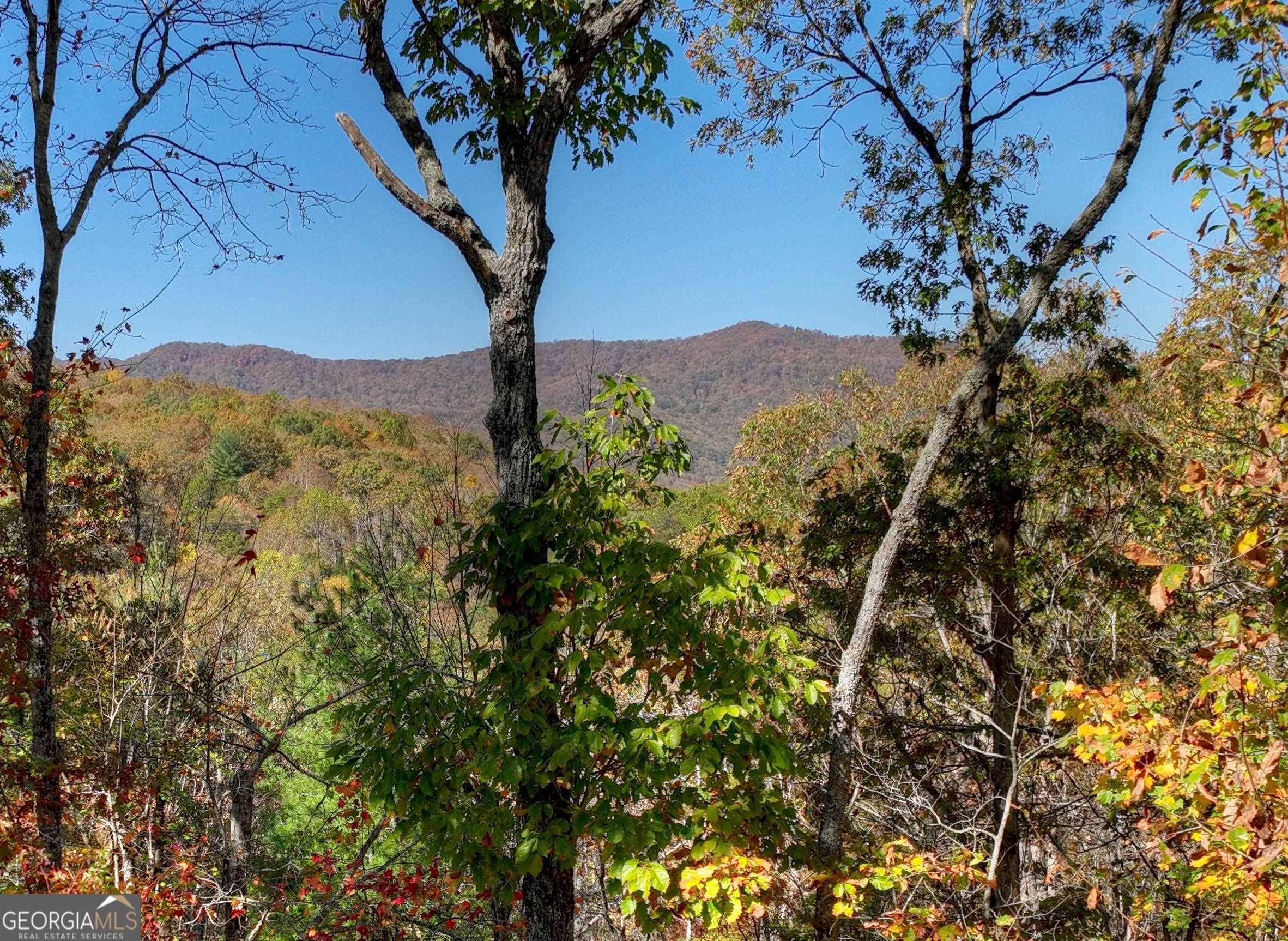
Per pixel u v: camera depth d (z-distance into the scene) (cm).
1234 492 434
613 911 786
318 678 922
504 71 593
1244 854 407
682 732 484
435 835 493
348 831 886
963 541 1112
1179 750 430
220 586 941
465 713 521
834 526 1170
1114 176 880
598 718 495
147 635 813
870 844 743
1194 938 719
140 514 923
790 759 515
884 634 1096
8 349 782
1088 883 759
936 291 1132
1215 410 789
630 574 505
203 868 743
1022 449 1091
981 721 988
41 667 696
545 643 495
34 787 654
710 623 539
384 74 616
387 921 737
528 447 593
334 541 1101
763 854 528
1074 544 1052
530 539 558
